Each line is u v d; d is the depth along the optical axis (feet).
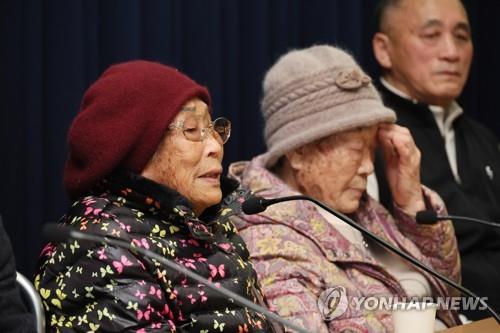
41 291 9.55
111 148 10.00
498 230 17.74
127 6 16.55
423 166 17.75
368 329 12.67
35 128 15.66
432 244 15.15
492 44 23.93
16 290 9.07
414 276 14.69
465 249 17.35
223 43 18.37
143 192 9.97
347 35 20.52
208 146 10.64
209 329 9.72
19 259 15.61
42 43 15.81
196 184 10.53
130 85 10.23
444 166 17.92
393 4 19.01
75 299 9.34
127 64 10.69
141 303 9.23
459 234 17.35
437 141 18.15
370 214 14.83
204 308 9.80
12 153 15.61
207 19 17.90
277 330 11.46
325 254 13.26
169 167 10.40
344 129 13.80
